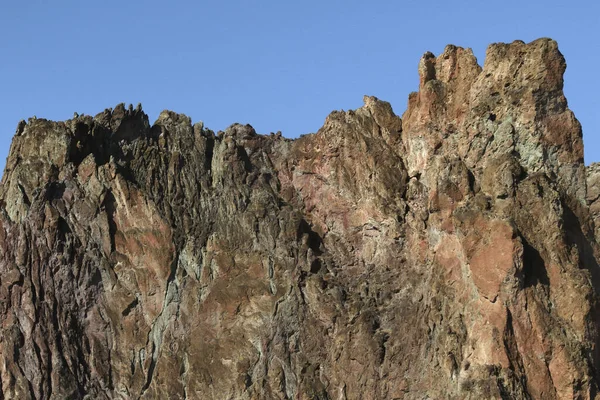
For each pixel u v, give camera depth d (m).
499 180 72.19
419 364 71.69
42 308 76.00
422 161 77.94
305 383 73.25
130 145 81.12
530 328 69.31
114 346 76.81
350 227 79.31
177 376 75.19
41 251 77.00
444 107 77.75
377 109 81.31
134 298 77.38
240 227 78.38
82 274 77.38
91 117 81.56
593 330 70.38
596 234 81.44
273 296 75.81
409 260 76.50
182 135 82.00
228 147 81.12
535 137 74.75
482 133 75.31
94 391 75.44
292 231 77.69
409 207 77.81
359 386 72.56
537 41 75.81
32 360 75.00
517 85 75.69
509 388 67.81
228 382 74.31
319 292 75.56
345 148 80.44
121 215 78.62
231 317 75.81
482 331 69.38
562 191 74.50
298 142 83.44
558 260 71.00
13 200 78.25
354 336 73.62
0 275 76.56
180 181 80.25
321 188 80.75
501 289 69.31
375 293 75.69
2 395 74.50
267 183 81.50
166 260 77.56
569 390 68.69
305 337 74.81
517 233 69.50
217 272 77.00
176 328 76.56
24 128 80.81
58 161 79.12
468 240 70.44
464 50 78.50
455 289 71.81
